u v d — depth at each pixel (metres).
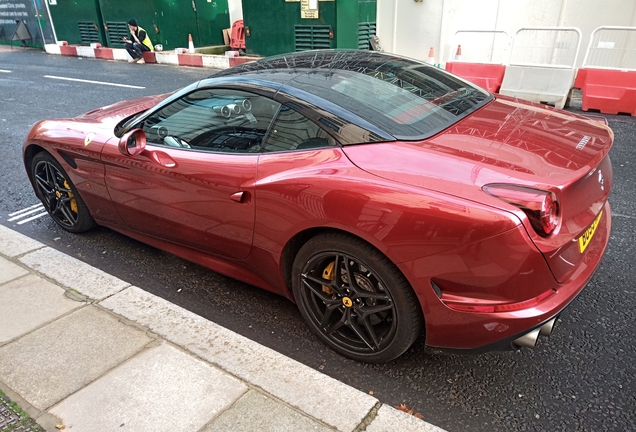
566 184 1.88
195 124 2.79
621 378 2.26
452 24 9.71
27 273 3.18
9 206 4.43
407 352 2.48
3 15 17.80
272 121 2.48
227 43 15.45
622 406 2.11
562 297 1.98
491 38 9.26
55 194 3.76
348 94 2.48
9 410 2.09
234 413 2.05
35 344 2.50
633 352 2.42
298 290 2.48
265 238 2.47
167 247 3.23
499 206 1.83
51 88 10.02
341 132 2.28
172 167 2.75
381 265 2.09
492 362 2.39
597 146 2.23
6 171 5.33
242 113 2.60
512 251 1.82
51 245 3.72
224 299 2.99
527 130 2.35
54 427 2.00
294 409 2.06
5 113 7.97
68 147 3.37
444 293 2.00
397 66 2.93
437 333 2.10
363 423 2.00
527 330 1.93
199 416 2.04
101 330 2.59
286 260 2.51
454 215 1.86
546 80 7.61
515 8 8.90
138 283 3.18
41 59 15.19
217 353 2.41
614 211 3.92
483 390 2.23
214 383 2.21
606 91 7.09
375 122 2.31
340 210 2.11
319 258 2.32
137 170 2.96
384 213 2.00
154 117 3.01
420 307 2.11
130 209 3.19
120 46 14.87
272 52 11.45
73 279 3.09
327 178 2.16
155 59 13.44
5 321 2.69
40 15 16.53
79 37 15.81
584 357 2.40
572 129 2.42
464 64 8.48
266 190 2.35
